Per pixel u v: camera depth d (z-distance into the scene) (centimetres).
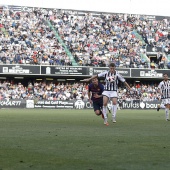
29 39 9450
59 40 9700
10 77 9138
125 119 4116
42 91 8994
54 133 2228
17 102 8525
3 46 9081
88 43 9856
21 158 1297
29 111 6656
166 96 4009
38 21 9931
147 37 10462
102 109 3209
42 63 8962
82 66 9194
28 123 3244
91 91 3334
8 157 1317
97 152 1441
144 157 1330
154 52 10200
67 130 2467
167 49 10275
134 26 10656
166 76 4044
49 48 9406
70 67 9094
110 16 10650
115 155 1373
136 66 9606
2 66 8638
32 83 9319
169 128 2736
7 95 8662
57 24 10031
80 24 10244
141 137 2019
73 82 9531
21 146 1609
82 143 1720
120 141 1809
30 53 9100
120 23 10600
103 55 9681
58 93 9050
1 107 8406
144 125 3077
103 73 3256
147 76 9519
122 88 9500
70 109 8231
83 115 5075
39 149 1516
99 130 2486
